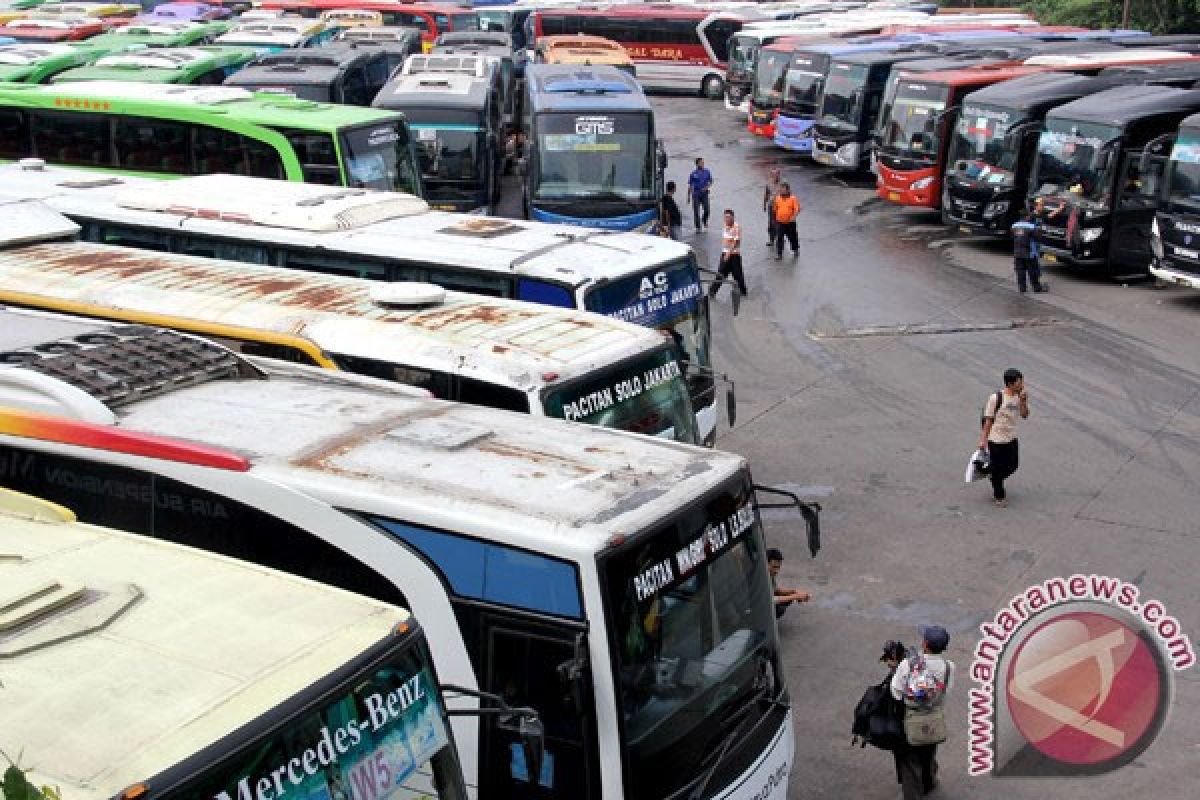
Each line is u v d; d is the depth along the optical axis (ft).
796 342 75.77
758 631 28.45
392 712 18.99
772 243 98.68
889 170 110.63
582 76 97.35
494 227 49.85
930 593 46.19
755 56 157.07
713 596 27.25
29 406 30.27
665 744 25.73
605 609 24.66
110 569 21.11
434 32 185.98
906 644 42.65
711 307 82.58
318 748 17.89
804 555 49.14
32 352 32.60
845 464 57.82
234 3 192.44
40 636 18.65
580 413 36.01
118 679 17.79
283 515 27.43
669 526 26.14
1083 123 89.97
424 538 26.20
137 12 175.22
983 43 140.87
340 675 18.25
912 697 33.35
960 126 101.04
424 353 36.83
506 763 25.89
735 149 144.05
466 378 36.01
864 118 124.88
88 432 29.32
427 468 27.73
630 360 37.52
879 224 109.09
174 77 94.73
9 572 20.98
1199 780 35.83
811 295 86.17
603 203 88.84
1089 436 61.21
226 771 16.75
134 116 74.43
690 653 26.53
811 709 39.17
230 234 50.21
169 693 17.53
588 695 24.86
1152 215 88.22
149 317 40.78
